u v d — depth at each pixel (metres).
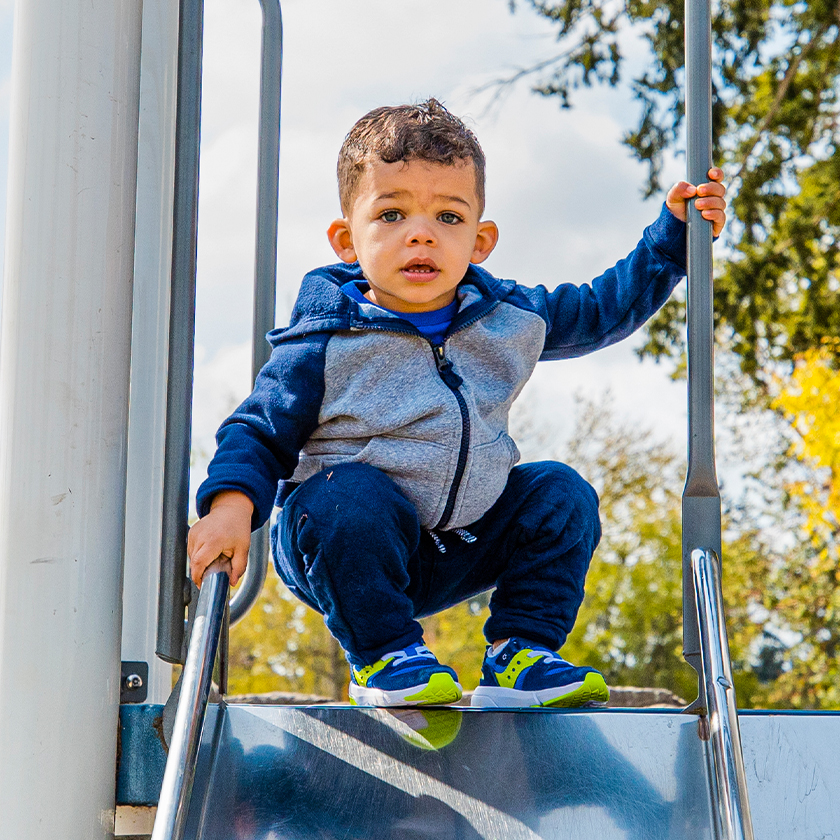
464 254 1.80
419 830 1.23
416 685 1.51
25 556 1.47
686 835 1.21
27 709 1.44
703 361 1.43
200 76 1.63
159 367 2.09
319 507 1.62
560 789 1.28
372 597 1.61
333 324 1.76
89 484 1.51
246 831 1.23
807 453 7.96
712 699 1.25
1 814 1.42
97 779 1.47
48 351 1.51
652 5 7.14
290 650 13.74
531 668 1.70
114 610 1.52
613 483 12.48
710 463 1.41
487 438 1.79
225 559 1.49
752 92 7.39
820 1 7.16
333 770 1.32
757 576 10.30
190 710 1.24
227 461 1.60
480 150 1.88
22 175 1.55
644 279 1.97
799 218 7.49
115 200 1.58
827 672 9.84
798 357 7.77
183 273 1.57
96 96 1.57
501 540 1.85
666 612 11.53
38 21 1.57
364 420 1.73
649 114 7.31
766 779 1.31
